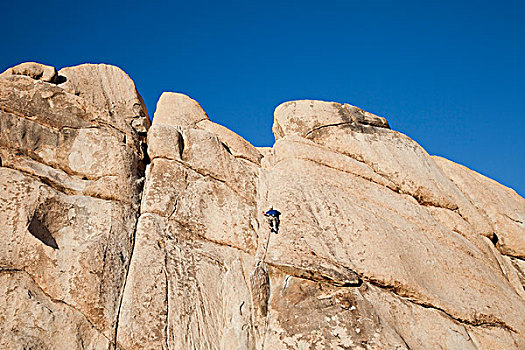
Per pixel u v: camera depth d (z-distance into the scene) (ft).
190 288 47.21
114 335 42.68
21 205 47.09
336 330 42.55
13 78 56.08
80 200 50.34
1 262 43.50
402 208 57.16
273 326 44.39
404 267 48.73
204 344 44.11
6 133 52.06
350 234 51.03
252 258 51.88
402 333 43.96
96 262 45.88
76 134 55.21
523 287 55.62
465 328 46.88
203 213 54.29
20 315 41.11
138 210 52.80
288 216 53.06
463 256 53.93
